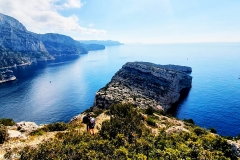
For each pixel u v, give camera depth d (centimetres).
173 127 2858
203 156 1756
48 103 13925
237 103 12950
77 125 2947
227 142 2131
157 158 1692
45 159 1593
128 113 3403
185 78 17650
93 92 17138
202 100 13725
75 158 1600
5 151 1900
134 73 14712
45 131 2606
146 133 2438
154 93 11969
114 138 2130
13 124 3180
